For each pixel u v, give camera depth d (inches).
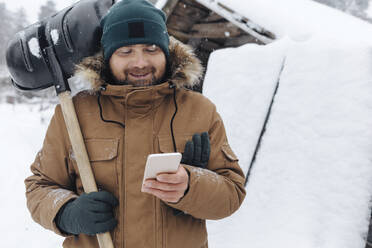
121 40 34.2
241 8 115.0
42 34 42.6
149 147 34.1
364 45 80.0
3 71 564.7
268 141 88.3
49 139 37.4
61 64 42.1
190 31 153.6
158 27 35.3
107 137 34.7
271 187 83.4
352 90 77.5
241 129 94.5
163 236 33.0
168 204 32.0
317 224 72.8
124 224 33.0
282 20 106.5
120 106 35.6
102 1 44.4
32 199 35.8
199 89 151.6
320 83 83.5
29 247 113.6
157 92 35.2
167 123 35.4
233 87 101.2
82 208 30.9
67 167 37.6
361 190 69.4
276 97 90.9
